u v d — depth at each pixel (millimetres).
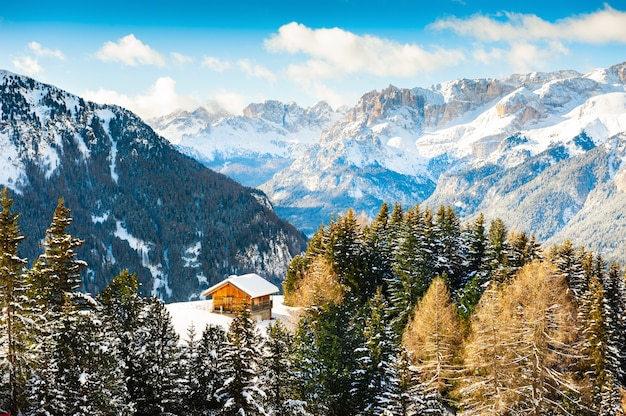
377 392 45656
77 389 33469
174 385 38094
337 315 49281
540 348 50781
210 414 37906
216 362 38969
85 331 36125
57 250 41594
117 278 54812
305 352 47219
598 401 54625
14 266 37406
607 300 67438
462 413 51875
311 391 45125
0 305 37406
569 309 61469
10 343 36938
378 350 47438
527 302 55312
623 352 67625
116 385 34844
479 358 52750
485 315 53844
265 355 40750
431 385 52875
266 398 37438
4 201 37750
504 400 51156
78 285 42281
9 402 37031
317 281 68500
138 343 40094
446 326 57875
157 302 42281
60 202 42844
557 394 54875
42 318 37844
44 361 35500
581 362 58312
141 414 37438
